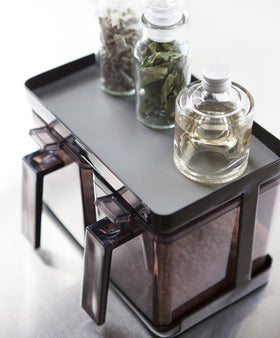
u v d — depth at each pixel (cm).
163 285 68
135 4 69
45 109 72
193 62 112
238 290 78
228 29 120
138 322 78
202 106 61
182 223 61
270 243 85
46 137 75
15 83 117
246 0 128
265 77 109
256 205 67
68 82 78
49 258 86
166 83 66
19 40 126
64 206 84
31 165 77
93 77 79
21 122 109
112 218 64
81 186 74
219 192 62
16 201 94
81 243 86
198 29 120
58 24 130
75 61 78
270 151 67
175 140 64
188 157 63
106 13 70
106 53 72
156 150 68
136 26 71
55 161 77
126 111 73
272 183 68
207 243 68
